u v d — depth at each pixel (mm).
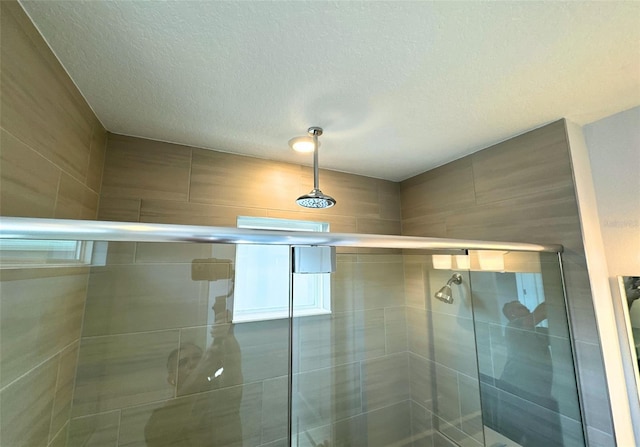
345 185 1824
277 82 924
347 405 1606
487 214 1440
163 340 1172
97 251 1057
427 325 1699
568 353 1102
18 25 624
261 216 1521
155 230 727
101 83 917
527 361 1237
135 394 1121
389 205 1971
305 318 1493
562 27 706
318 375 1531
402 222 1989
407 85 946
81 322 1028
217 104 1050
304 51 785
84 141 1014
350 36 729
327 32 715
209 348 1256
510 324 1295
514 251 1249
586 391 1048
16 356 687
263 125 1208
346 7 642
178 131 1245
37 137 722
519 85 949
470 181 1537
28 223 585
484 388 1417
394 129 1265
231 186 1460
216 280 1270
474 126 1236
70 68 842
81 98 973
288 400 1434
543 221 1203
